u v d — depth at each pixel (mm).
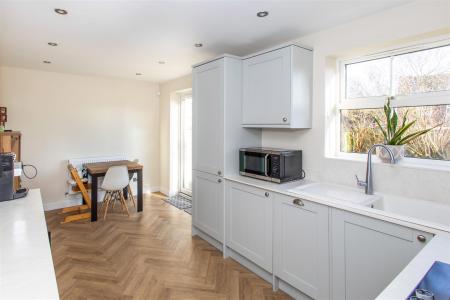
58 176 4406
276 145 2951
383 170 2111
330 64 2496
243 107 2867
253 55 2707
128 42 2820
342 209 1764
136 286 2275
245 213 2549
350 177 2322
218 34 2576
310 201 1960
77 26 2385
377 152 2260
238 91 2857
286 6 2000
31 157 4172
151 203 4699
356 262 1717
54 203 4383
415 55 2088
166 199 4953
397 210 2006
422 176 1909
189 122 5027
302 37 2623
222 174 2812
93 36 2637
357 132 2469
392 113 2195
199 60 3531
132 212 4215
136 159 4785
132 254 2842
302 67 2445
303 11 2078
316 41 2508
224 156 2787
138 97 5160
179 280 2377
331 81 2510
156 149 5457
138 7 2029
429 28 1832
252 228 2475
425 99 2010
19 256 1124
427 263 1071
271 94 2541
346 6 1997
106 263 2648
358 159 2404
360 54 2387
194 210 3295
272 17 2189
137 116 5164
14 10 2072
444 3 1764
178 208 4434
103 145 4812
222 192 2812
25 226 1456
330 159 2445
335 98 2561
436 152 2000
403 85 2156
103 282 2324
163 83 5277
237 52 3162
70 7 2023
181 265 2635
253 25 2357
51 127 4316
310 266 1989
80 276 2410
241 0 1920
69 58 3459
